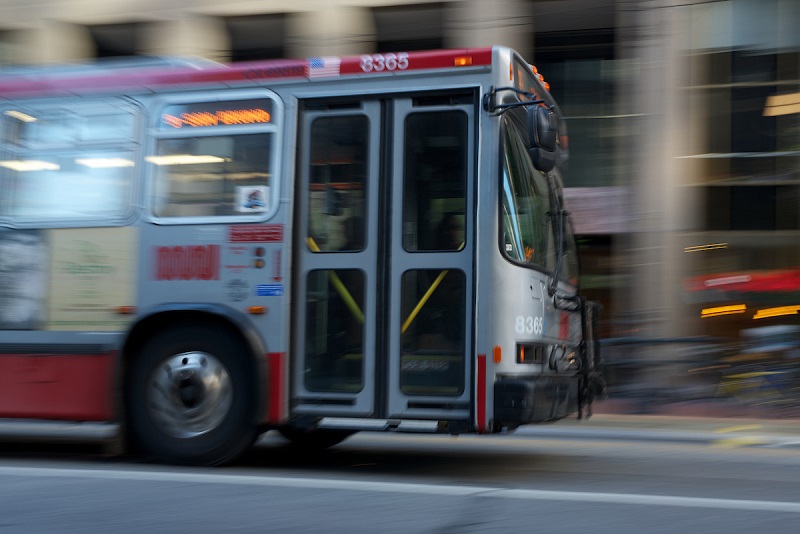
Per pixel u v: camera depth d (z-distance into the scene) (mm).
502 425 9258
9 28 23672
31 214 10445
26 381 10242
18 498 8023
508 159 9484
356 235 9656
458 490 8469
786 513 7645
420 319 9398
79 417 10055
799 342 16828
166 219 10086
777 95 20453
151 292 10023
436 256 9414
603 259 20859
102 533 6797
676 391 16844
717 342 17156
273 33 22516
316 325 9672
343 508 7656
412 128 9625
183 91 10242
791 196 20297
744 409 16562
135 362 10164
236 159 9984
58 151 10477
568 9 21188
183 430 9969
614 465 11000
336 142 9812
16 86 10680
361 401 9469
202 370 9914
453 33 21500
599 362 11703
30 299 10320
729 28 20703
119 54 23359
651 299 20484
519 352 9344
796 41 20375
